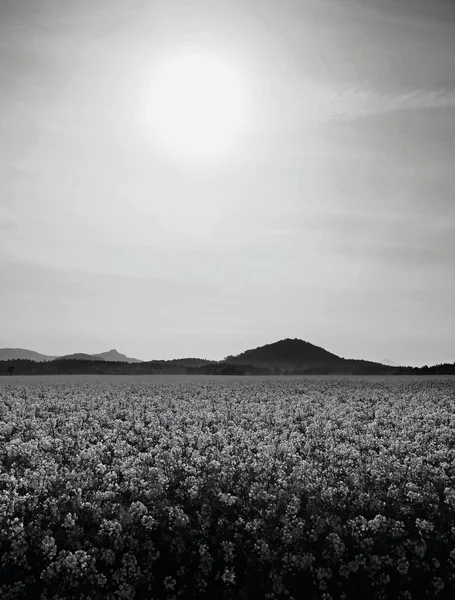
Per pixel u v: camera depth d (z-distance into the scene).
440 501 13.31
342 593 9.83
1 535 10.61
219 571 10.33
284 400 34.38
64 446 18.61
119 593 9.47
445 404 31.97
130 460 16.20
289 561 10.45
